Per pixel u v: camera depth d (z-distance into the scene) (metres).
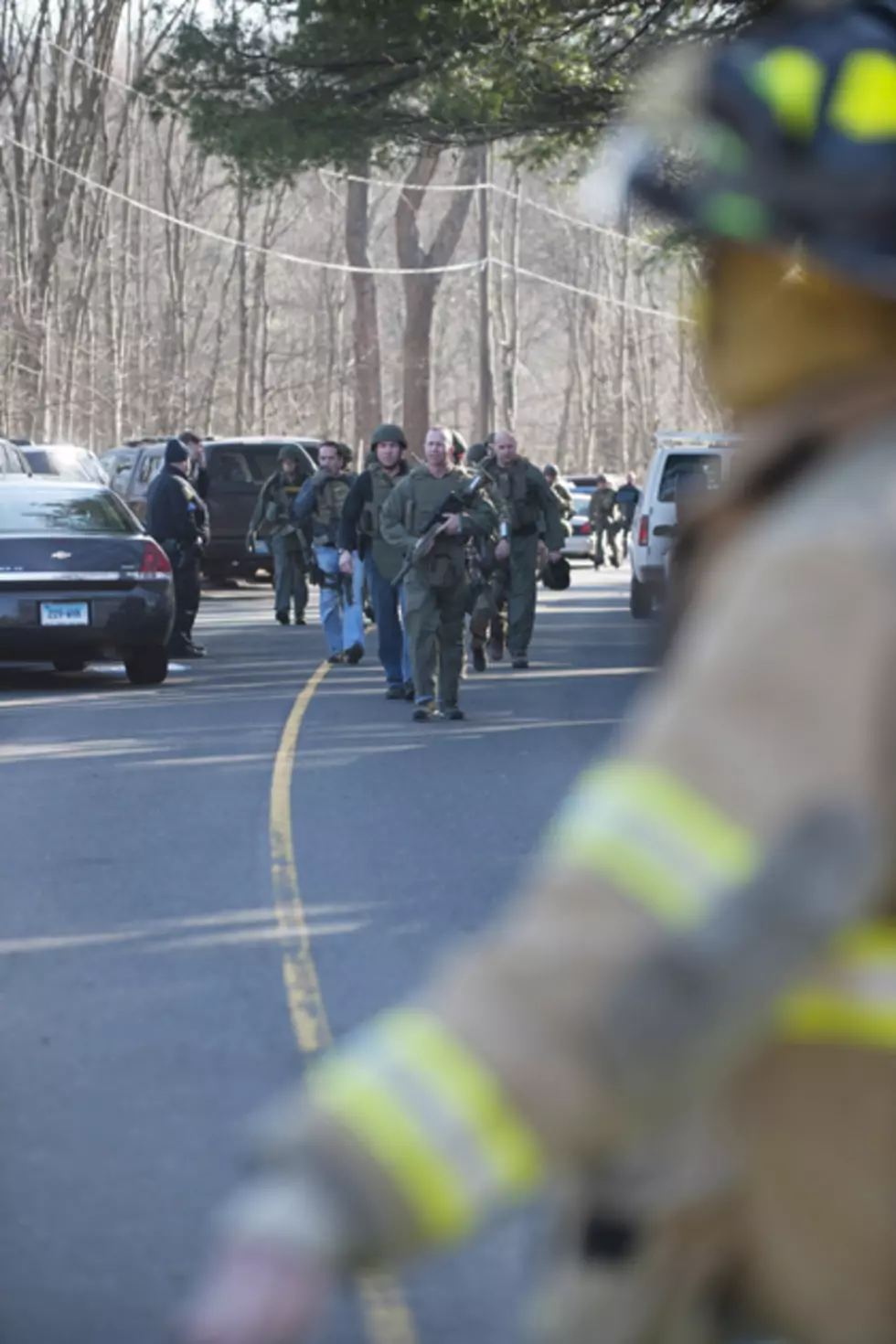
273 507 64.56
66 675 48.28
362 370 155.75
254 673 48.28
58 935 19.23
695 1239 3.59
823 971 3.42
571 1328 3.71
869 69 3.57
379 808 27.00
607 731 35.53
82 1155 12.74
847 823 3.12
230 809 26.95
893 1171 3.42
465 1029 3.11
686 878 3.11
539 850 23.78
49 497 45.28
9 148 171.62
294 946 18.73
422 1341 9.86
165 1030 15.76
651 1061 3.07
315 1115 3.09
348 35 56.09
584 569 118.06
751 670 3.21
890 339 3.63
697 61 3.70
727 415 3.80
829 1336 3.49
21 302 159.12
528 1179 3.13
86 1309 10.23
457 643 37.59
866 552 3.21
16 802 27.69
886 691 3.16
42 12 154.38
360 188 154.38
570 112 58.47
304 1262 3.01
